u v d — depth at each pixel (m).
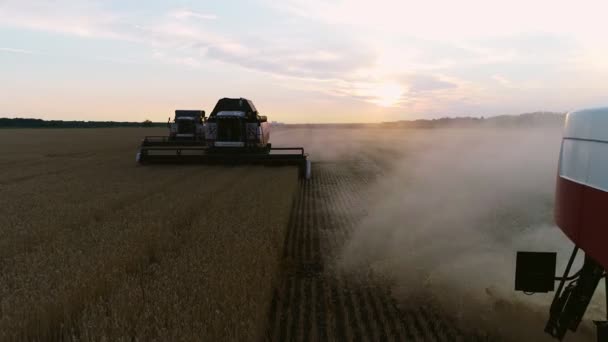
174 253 6.76
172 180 15.77
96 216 9.66
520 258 4.07
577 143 3.34
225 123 21.77
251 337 4.24
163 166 21.05
